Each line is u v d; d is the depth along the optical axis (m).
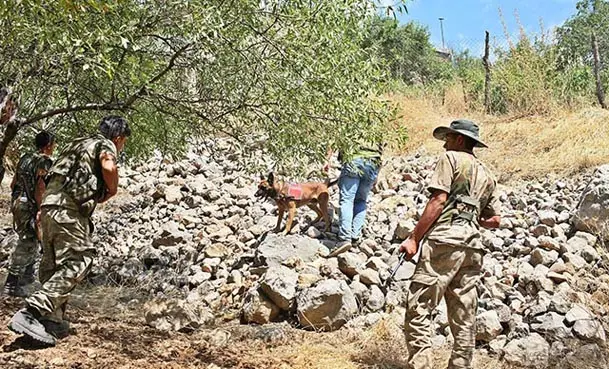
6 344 3.88
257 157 5.66
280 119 5.13
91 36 3.73
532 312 4.91
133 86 5.18
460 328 3.92
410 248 3.93
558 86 11.51
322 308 5.02
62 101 5.87
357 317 5.13
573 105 10.89
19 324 3.77
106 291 6.13
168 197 8.93
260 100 5.02
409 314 3.95
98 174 3.97
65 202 3.88
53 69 4.77
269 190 6.62
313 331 5.04
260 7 4.71
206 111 5.38
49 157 5.31
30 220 5.35
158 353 4.22
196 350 4.42
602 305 5.20
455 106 12.77
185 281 6.33
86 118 6.23
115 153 4.00
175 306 5.01
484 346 4.77
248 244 6.96
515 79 11.73
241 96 5.08
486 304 5.11
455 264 3.85
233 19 4.66
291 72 4.82
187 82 5.41
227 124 5.45
